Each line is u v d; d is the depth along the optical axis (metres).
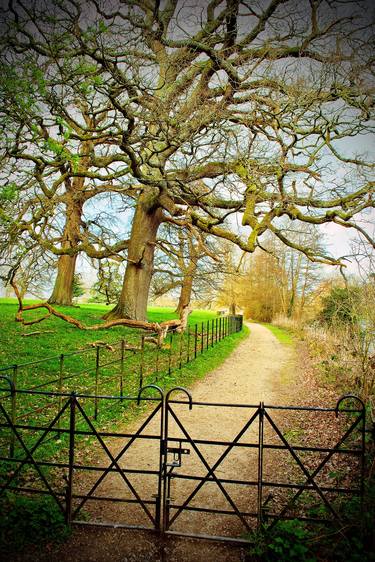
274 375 13.70
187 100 14.93
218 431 8.09
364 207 15.42
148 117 12.98
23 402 8.57
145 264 20.34
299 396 10.79
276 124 14.53
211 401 10.19
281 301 45.91
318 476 6.00
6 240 15.01
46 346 13.87
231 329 26.47
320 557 4.16
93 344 13.73
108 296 22.25
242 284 46.09
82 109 14.31
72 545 4.43
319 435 7.64
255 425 8.48
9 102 10.82
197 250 20.69
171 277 26.08
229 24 16.41
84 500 4.72
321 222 16.12
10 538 4.42
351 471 5.90
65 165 15.90
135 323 18.12
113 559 4.24
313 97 14.17
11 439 6.10
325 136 15.33
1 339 14.15
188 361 14.16
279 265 42.25
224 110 15.21
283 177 14.82
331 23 14.14
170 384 11.27
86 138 13.41
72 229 19.91
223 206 18.77
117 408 8.89
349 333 11.80
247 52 16.16
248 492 5.68
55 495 4.75
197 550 4.43
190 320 29.91
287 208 16.11
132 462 6.52
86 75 11.85
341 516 4.68
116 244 20.83
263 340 24.62
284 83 14.53
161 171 14.70
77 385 10.19
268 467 6.51
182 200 17.17
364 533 4.31
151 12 15.93
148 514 4.66
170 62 15.23
